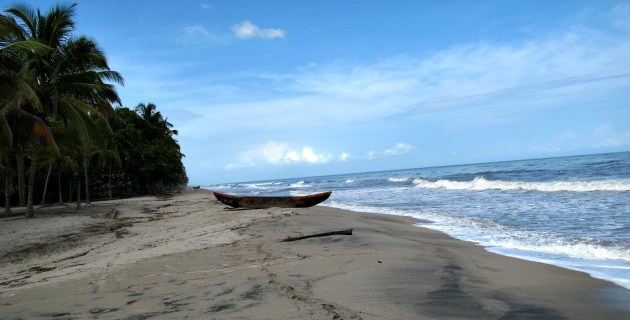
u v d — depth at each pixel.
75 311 5.33
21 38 19.53
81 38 21.62
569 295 5.70
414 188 36.75
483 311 4.97
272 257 8.30
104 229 15.73
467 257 8.62
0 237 14.12
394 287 5.89
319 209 21.00
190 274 7.09
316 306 4.91
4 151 17.39
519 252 8.91
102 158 34.78
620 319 4.74
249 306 5.07
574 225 11.71
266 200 22.38
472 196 23.69
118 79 25.20
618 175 29.30
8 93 15.65
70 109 20.17
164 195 50.09
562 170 39.97
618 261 7.55
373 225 14.15
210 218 17.67
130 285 6.55
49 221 19.02
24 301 6.00
